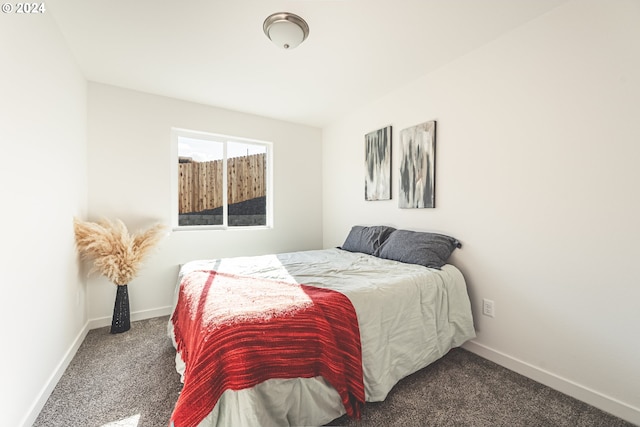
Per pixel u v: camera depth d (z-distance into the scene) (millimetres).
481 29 1768
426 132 2350
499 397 1515
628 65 1332
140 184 2666
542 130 1644
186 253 2910
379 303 1517
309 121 3557
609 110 1391
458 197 2125
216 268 2098
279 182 3496
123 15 1642
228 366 1064
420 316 1680
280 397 1149
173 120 2826
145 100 2688
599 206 1432
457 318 1867
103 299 2498
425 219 2402
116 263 2301
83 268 2312
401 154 2609
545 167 1634
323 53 2045
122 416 1374
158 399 1502
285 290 1529
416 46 1959
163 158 2775
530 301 1707
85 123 2379
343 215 3447
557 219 1587
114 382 1650
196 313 1345
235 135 3170
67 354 1834
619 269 1370
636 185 1317
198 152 3107
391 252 2348
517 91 1761
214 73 2332
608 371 1402
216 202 3219
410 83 2512
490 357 1899
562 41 1552
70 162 1966
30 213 1344
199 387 1008
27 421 1274
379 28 1759
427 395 1525
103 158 2502
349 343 1334
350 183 3326
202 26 1746
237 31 1794
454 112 2146
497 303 1873
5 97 1146
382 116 2828
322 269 2037
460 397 1512
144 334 2326
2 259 1106
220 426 1036
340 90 2664
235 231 3193
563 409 1423
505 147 1827
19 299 1229
